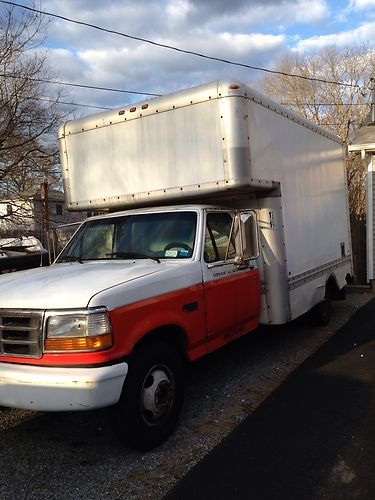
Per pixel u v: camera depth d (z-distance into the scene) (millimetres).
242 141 4773
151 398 3693
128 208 5844
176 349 4035
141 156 5305
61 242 7793
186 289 4164
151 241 4793
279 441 3775
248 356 6188
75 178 5895
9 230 14938
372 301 10289
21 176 14172
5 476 3420
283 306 5668
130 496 3109
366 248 12820
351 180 19938
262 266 5641
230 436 3887
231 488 3152
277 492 3090
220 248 4895
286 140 6066
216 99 4766
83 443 3900
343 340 6875
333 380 5164
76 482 3309
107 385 3242
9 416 4488
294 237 6191
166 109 5070
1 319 3516
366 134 13039
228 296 4797
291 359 6016
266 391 4906
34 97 13195
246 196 5773
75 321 3271
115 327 3359
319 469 3346
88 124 5711
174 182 5086
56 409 3209
